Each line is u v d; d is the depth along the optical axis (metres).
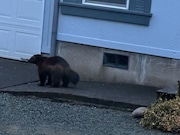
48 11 8.88
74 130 5.84
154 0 7.87
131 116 6.63
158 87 7.96
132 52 8.09
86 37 8.34
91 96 7.12
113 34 8.17
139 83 8.08
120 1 8.12
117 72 8.21
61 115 6.47
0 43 9.27
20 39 9.16
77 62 8.45
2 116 6.23
